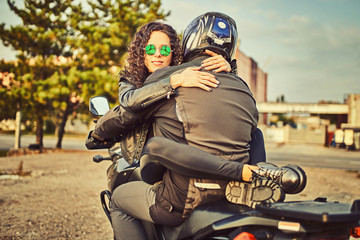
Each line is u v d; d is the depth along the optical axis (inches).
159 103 82.0
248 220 66.1
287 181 70.5
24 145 968.9
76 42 690.2
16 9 703.7
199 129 76.5
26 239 175.3
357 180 383.2
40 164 478.6
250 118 80.9
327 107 1717.5
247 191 72.2
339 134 1237.1
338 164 617.0
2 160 525.0
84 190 303.3
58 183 337.4
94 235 184.5
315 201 73.0
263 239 65.3
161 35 96.3
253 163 89.9
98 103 107.9
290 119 2972.4
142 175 82.9
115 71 653.3
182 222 79.6
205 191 75.9
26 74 674.8
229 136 77.0
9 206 240.7
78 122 1856.5
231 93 79.2
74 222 206.7
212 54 87.0
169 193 78.9
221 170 71.7
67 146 946.7
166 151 75.1
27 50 719.1
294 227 63.8
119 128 89.5
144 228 90.3
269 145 1462.8
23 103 678.5
